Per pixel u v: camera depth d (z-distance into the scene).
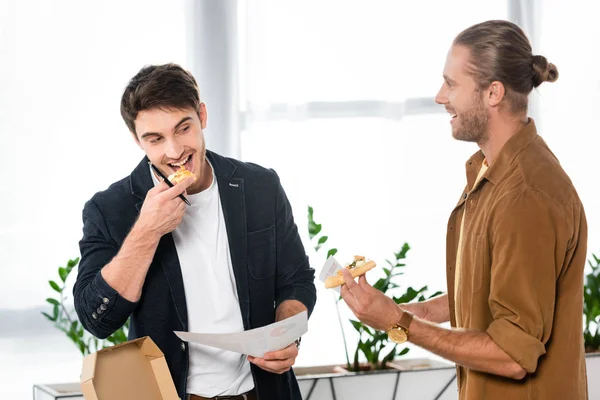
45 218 3.38
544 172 1.71
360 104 3.68
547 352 1.74
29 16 3.33
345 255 3.68
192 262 2.00
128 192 2.02
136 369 1.61
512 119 1.77
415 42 3.72
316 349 3.61
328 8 3.63
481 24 1.78
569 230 1.69
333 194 3.67
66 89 3.37
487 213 1.75
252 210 2.10
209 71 3.49
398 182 3.73
